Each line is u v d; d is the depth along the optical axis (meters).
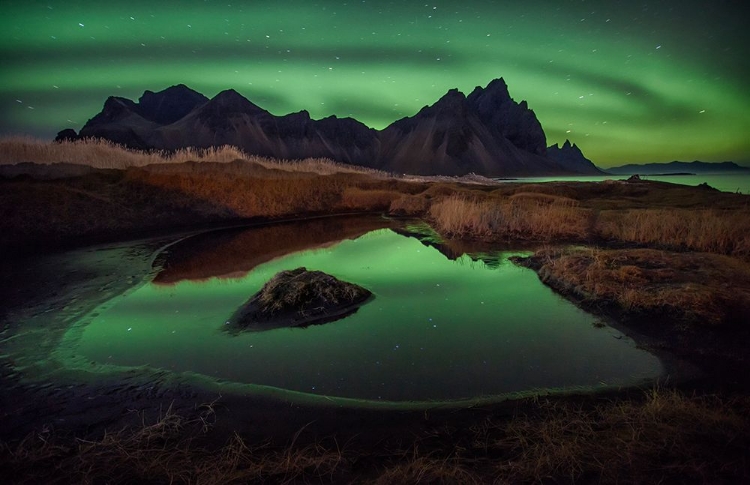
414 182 27.36
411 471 2.82
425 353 4.90
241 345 5.11
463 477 2.74
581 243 11.85
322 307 6.24
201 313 6.22
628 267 7.64
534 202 17.89
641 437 3.08
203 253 10.54
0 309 6.18
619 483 2.63
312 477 2.80
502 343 5.20
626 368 4.50
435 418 3.54
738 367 4.44
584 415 3.47
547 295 7.25
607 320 6.01
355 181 24.98
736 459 2.78
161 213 14.16
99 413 3.55
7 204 10.80
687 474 2.67
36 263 8.80
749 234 10.09
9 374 4.25
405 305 6.66
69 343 5.08
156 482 2.73
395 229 15.06
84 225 11.72
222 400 3.80
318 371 4.43
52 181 12.98
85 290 7.20
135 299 6.86
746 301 5.95
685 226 11.55
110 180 14.43
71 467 2.84
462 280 8.22
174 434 3.26
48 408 3.61
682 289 6.43
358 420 3.52
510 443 3.15
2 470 2.78
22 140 14.48
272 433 3.33
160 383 4.09
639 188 21.28
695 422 3.22
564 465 2.81
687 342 5.09
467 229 13.92
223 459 2.96
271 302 6.20
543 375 4.35
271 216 17.28
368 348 5.04
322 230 14.76
